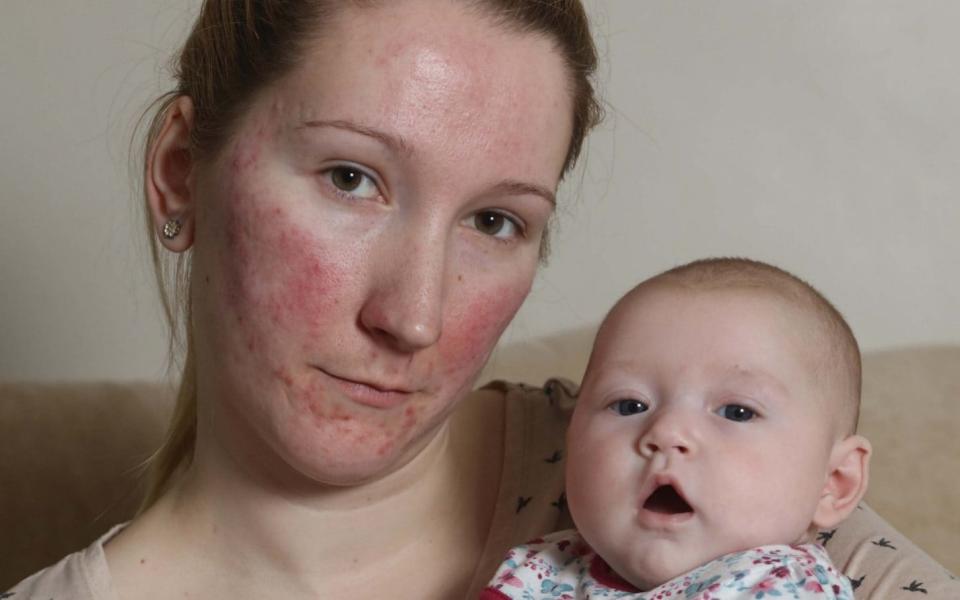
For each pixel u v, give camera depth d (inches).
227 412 59.1
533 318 112.2
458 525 64.3
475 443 67.8
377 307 52.0
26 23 110.6
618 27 110.2
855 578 58.3
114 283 114.0
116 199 112.5
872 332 113.8
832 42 109.8
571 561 58.1
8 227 112.7
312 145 51.8
